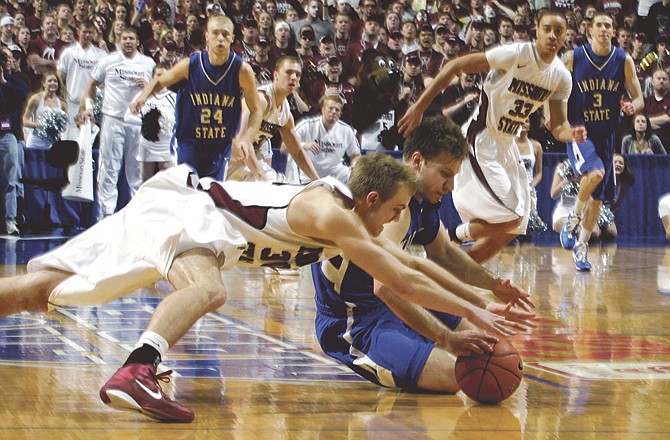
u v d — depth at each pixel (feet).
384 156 18.88
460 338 19.21
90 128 59.21
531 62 36.50
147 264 18.45
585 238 48.83
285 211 18.74
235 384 20.65
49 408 17.78
